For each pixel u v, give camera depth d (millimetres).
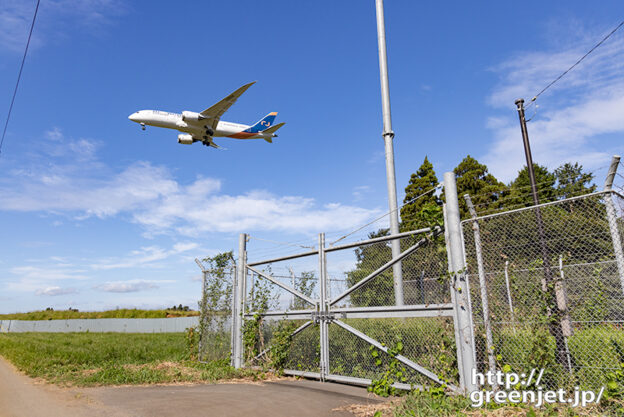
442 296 5555
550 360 4582
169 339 18641
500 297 5180
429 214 5750
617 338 4605
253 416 4652
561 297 4695
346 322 6984
